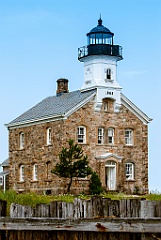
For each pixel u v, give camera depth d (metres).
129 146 69.81
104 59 69.94
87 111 67.19
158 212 9.63
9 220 10.38
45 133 68.12
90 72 70.12
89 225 9.71
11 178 73.56
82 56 70.94
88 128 67.06
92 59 70.12
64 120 65.44
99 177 66.75
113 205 10.05
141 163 70.50
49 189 66.31
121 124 69.56
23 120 71.69
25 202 25.64
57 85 74.56
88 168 62.41
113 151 68.62
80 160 62.06
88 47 70.94
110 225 9.53
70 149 62.50
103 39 71.69
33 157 69.88
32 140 70.31
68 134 65.56
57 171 62.06
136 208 9.84
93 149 67.12
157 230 9.18
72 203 10.46
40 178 68.31
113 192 66.38
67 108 66.31
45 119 67.81
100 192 64.69
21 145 72.75
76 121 66.19
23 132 72.19
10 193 26.30
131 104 70.00
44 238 10.20
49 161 67.06
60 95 73.50
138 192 69.25
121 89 69.25
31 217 10.51
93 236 9.78
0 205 10.98
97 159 67.19
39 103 75.12
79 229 9.78
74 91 72.12
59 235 10.09
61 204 10.57
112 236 9.59
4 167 83.50
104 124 68.25
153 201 9.67
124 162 69.19
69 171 61.66
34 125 70.12
